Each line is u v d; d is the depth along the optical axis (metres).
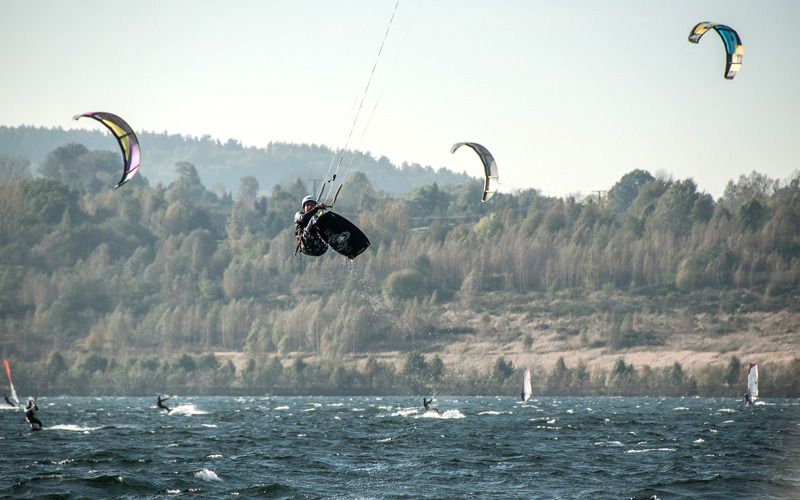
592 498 76.50
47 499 74.50
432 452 113.69
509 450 116.00
